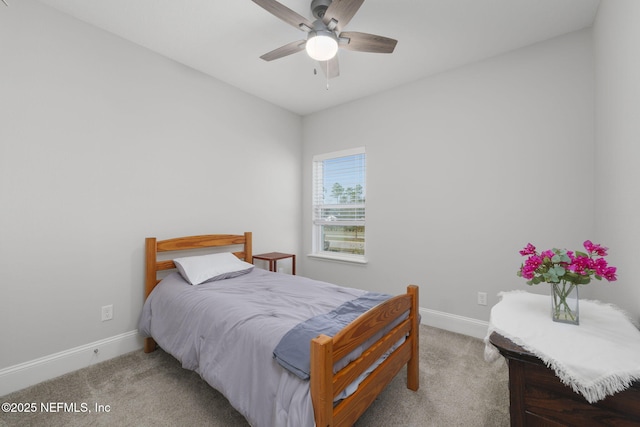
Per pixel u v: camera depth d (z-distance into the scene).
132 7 1.90
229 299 1.82
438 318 2.75
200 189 2.78
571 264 1.17
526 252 1.34
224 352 1.47
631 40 1.28
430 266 2.81
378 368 1.41
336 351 1.10
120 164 2.23
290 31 2.16
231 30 2.15
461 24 2.04
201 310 1.77
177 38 2.25
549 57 2.21
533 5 1.85
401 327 1.65
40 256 1.85
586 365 0.88
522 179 2.32
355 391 1.22
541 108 2.24
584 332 1.10
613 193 1.57
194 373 1.96
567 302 1.19
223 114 2.99
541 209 2.25
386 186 3.12
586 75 2.06
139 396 1.70
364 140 3.31
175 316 1.94
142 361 2.12
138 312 2.32
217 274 2.37
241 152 3.18
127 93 2.27
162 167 2.49
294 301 1.82
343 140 3.52
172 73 2.56
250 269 2.72
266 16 1.99
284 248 3.70
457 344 2.39
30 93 1.81
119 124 2.22
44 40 1.87
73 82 1.99
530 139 2.29
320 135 3.77
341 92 3.21
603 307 1.35
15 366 1.75
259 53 2.46
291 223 3.81
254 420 1.22
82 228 2.03
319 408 1.00
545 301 1.46
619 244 1.47
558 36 2.17
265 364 1.26
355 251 3.54
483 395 1.72
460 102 2.63
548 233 2.22
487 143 2.48
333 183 3.73
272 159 3.55
